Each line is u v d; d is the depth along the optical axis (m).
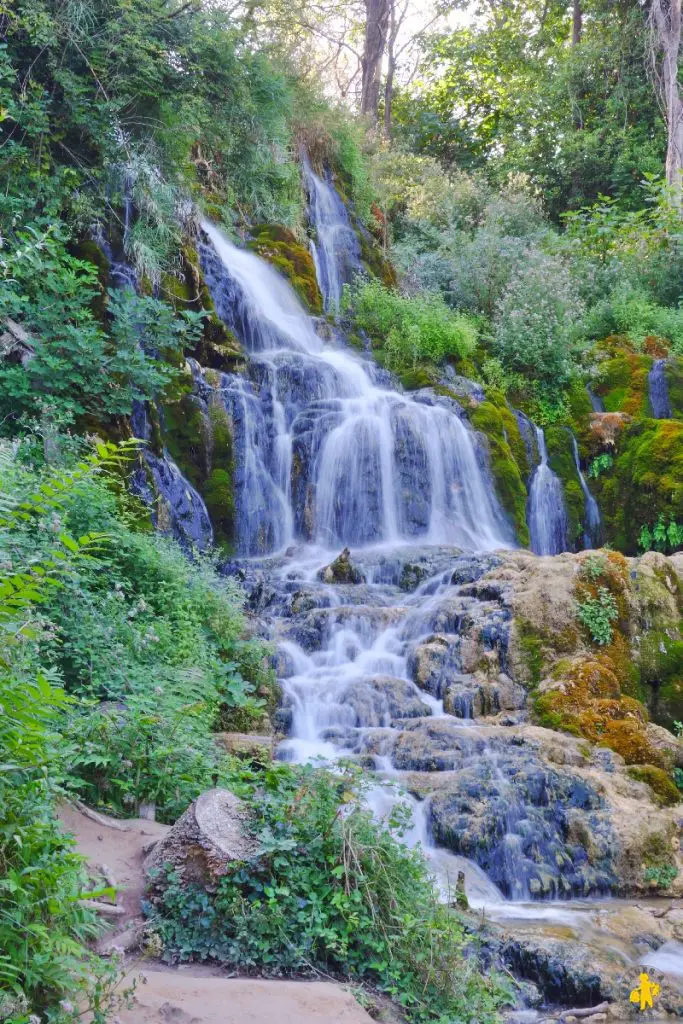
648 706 9.55
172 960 4.62
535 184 27.70
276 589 10.97
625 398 16.48
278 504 13.36
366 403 14.32
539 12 31.94
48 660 6.59
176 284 13.12
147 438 11.54
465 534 14.08
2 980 3.41
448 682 9.39
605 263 21.84
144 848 5.27
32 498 4.95
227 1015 3.97
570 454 15.80
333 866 5.09
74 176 11.91
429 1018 4.58
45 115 11.79
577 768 8.03
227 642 8.96
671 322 18.77
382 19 27.03
